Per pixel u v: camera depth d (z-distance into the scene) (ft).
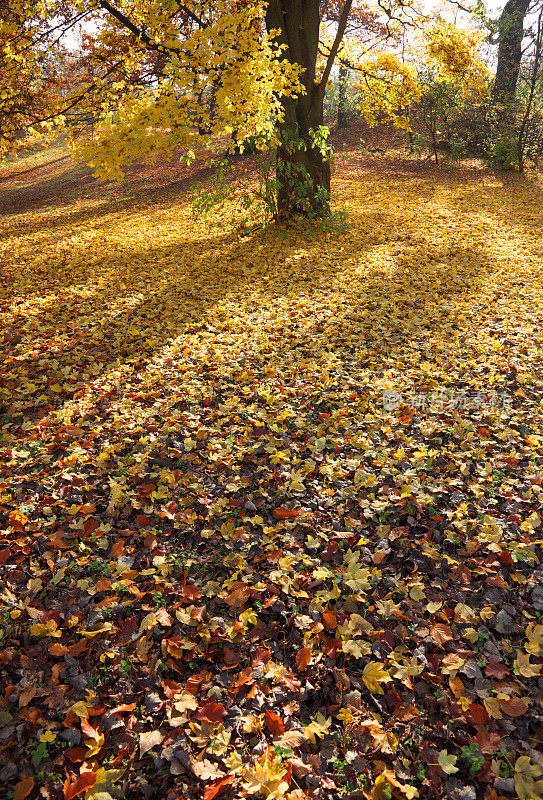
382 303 21.94
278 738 6.63
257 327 19.79
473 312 21.07
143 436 13.02
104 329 20.11
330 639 8.02
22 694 6.99
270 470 11.87
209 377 16.28
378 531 10.07
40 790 6.07
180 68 21.38
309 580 8.98
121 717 6.88
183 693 7.11
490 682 7.34
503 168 57.57
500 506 10.78
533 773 6.15
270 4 29.60
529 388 15.19
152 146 21.95
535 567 9.30
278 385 15.60
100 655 7.72
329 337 19.02
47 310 22.31
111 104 30.58
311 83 32.30
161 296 23.86
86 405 14.49
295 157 33.27
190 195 52.90
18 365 16.93
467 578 9.04
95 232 40.83
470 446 12.62
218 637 8.04
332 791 6.14
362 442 12.75
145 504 10.78
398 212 40.88
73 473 11.64
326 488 11.30
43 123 32.14
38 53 29.32
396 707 7.11
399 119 44.88
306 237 32.55
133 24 27.89
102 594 8.82
